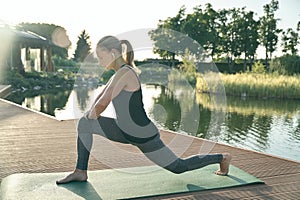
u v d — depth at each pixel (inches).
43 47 760.3
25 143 149.6
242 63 1131.3
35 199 84.1
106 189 92.9
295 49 1002.1
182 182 100.7
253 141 213.3
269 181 105.3
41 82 634.8
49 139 158.7
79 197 86.5
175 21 992.9
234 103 450.6
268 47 1074.7
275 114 340.2
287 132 240.5
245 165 122.3
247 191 96.3
